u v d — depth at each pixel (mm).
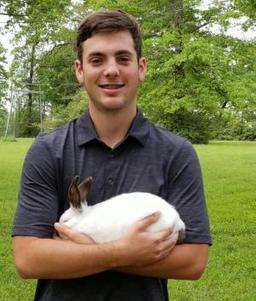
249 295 6008
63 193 2658
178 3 24312
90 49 2648
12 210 10188
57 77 48562
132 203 2432
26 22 14930
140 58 2762
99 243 2402
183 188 2645
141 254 2359
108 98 2619
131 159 2656
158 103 22297
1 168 17297
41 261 2451
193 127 36781
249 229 8961
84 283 2562
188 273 2535
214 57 20875
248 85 20750
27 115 53844
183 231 2537
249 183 14406
